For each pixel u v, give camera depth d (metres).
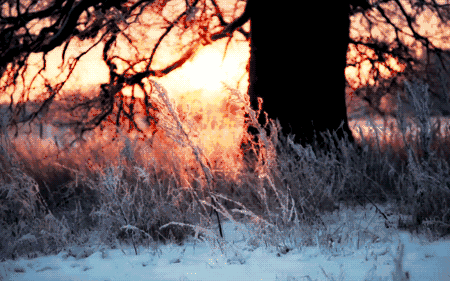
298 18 5.93
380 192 4.53
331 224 3.78
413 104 3.98
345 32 6.20
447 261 2.72
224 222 4.23
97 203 4.69
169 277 2.84
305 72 5.90
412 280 2.44
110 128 8.07
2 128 4.30
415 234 3.42
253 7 6.20
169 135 3.58
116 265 3.19
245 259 3.12
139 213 3.83
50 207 4.97
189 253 3.40
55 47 8.05
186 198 4.34
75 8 7.66
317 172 4.36
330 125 5.95
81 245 3.72
